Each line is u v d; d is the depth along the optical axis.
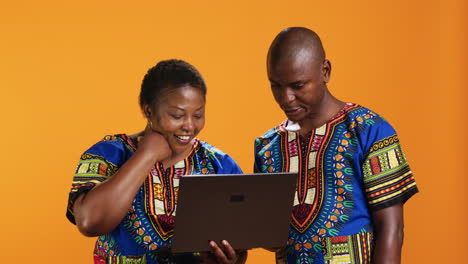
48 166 4.38
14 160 4.36
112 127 4.40
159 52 4.41
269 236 2.07
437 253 4.52
